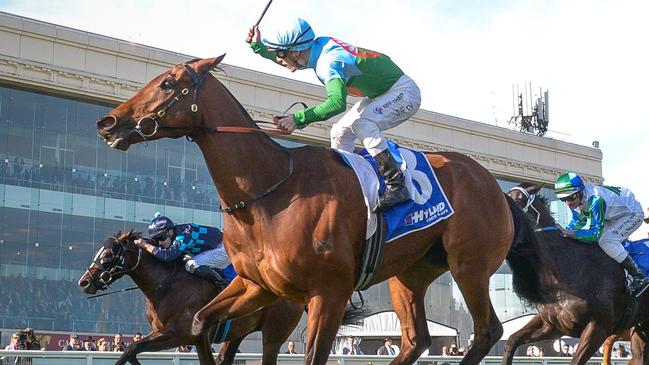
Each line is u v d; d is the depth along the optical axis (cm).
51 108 1558
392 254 434
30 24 1491
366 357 887
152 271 660
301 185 411
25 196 1515
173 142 1731
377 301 1966
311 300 402
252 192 409
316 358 394
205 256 664
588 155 2356
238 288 452
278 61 454
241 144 411
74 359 729
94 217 1603
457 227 450
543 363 991
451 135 2025
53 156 1556
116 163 1644
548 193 2253
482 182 467
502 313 2156
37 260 1518
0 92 1491
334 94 423
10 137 1503
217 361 668
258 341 1700
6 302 1466
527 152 2194
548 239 581
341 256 402
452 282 2105
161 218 670
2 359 688
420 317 486
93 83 1559
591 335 570
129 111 405
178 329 646
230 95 424
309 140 1816
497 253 466
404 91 458
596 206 585
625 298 589
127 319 1616
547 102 2375
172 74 412
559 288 573
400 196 425
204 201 1764
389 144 449
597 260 586
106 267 666
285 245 399
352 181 419
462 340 2081
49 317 1515
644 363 659
